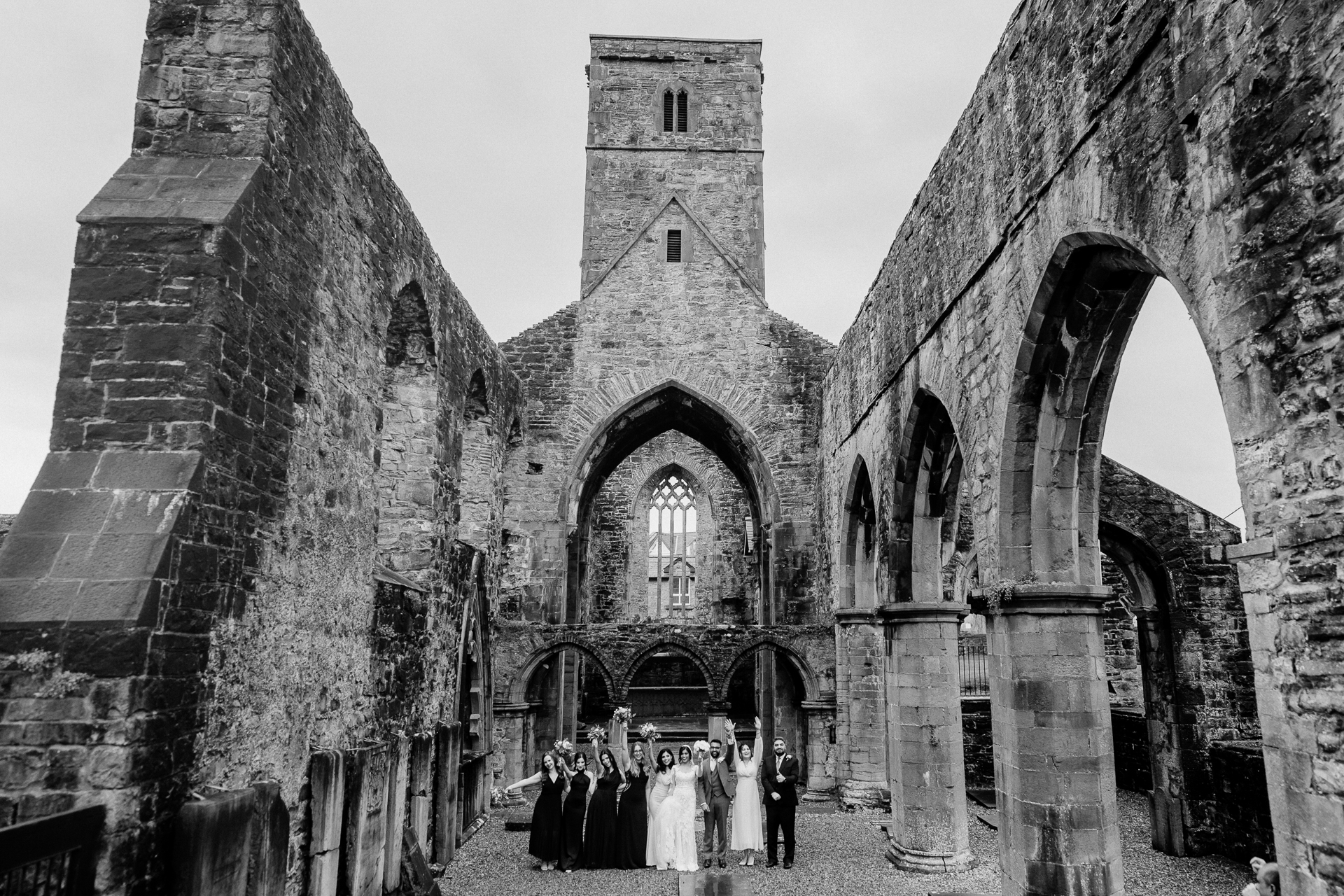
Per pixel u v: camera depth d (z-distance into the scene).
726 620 30.25
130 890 5.43
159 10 7.55
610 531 31.14
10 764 5.40
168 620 5.89
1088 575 8.68
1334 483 4.27
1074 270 7.62
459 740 13.27
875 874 11.73
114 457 6.27
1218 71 5.19
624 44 29.73
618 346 20.44
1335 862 4.24
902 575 13.05
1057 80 7.52
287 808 7.35
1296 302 4.54
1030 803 8.20
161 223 6.65
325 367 8.71
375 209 10.28
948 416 11.56
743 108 29.45
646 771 12.80
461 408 14.27
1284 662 4.61
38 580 5.72
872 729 16.47
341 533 9.09
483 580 15.92
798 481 20.02
